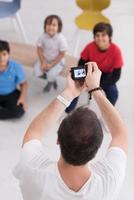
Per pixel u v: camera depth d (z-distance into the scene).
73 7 5.19
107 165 1.22
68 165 1.17
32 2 5.25
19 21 4.22
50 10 5.09
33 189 1.19
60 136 1.15
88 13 4.05
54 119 1.33
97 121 1.17
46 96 3.58
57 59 3.47
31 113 3.36
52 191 1.16
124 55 4.23
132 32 4.69
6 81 3.23
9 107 3.26
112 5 5.29
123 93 3.66
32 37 4.50
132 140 3.12
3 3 4.03
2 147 2.97
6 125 3.22
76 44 4.13
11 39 4.41
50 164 1.22
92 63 1.44
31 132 1.31
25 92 3.35
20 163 1.24
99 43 3.10
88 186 1.16
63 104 1.35
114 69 3.18
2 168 2.78
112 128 1.33
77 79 1.40
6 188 2.61
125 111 3.44
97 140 1.14
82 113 1.17
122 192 2.63
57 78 3.77
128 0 5.46
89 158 1.15
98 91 1.39
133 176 2.77
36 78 3.79
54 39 3.44
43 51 3.51
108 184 1.17
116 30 4.70
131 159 2.92
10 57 3.67
